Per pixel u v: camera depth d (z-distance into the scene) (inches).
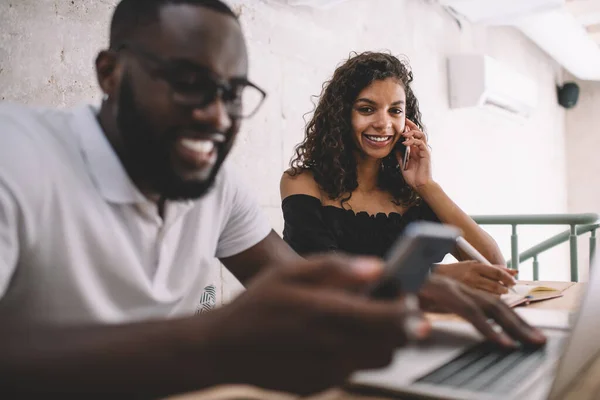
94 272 29.6
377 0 121.2
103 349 16.2
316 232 64.5
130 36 27.8
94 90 64.7
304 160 72.0
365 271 15.3
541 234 223.8
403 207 73.2
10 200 25.0
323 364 15.1
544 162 229.6
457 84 150.3
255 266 42.8
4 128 27.4
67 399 16.3
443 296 30.8
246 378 15.9
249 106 86.9
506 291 47.4
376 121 67.7
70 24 62.0
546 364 24.4
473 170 166.1
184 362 15.8
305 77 99.6
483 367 24.0
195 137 27.9
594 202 250.5
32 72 58.3
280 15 93.6
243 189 42.4
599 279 27.7
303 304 14.7
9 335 17.3
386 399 21.5
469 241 68.3
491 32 179.2
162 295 33.0
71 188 28.3
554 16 165.5
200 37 26.7
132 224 30.9
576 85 245.1
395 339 14.5
